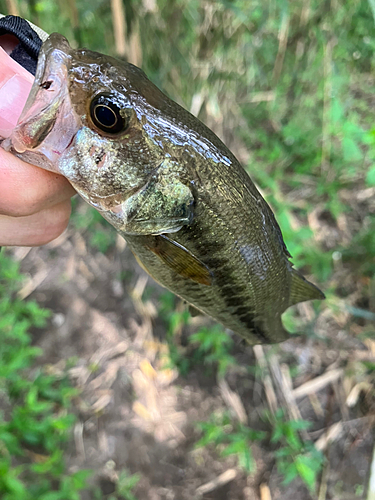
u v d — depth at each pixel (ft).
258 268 0.49
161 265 0.49
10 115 0.36
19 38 0.42
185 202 0.42
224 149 0.44
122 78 0.38
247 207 0.45
